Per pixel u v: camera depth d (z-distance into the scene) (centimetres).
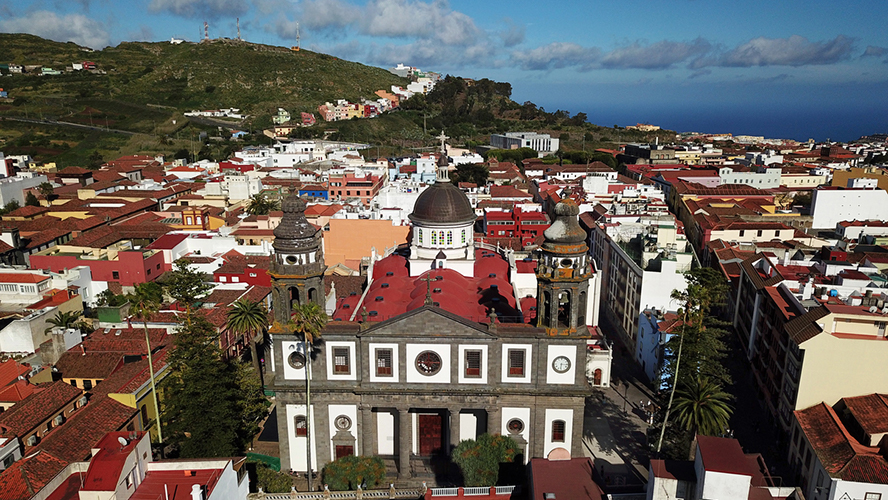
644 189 18575
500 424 6688
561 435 6669
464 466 6297
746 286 9975
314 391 6644
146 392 7169
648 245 10375
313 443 6819
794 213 16738
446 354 6462
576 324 6438
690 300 7262
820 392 6775
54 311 8900
